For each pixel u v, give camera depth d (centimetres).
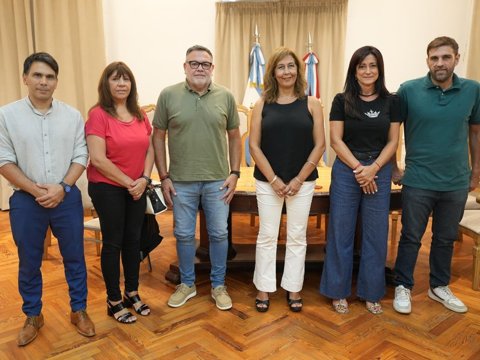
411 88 224
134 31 471
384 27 459
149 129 221
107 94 202
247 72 471
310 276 283
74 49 446
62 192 187
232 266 282
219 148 226
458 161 220
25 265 195
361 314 230
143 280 275
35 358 188
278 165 216
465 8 441
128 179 202
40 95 179
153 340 203
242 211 252
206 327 215
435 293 245
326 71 464
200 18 472
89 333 205
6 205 447
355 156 218
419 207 227
